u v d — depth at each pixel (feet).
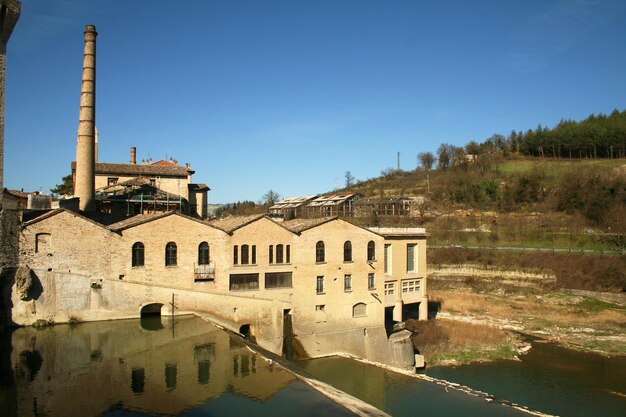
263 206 574.15
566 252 309.01
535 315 231.50
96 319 134.92
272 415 86.89
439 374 156.35
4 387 90.99
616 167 451.12
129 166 244.22
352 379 145.48
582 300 257.75
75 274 132.57
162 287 140.87
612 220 334.24
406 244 196.95
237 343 125.39
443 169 628.28
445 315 228.63
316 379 116.47
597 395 139.85
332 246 164.25
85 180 173.37
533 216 384.68
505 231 365.40
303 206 466.29
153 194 208.23
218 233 147.23
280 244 156.46
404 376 149.89
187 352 115.75
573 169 447.83
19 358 106.83
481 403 130.21
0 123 122.62
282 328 154.51
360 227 169.78
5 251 123.85
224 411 85.92
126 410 82.64
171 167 252.83
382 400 131.03
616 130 514.68
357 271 168.55
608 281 267.59
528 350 181.57
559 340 194.39
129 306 138.10
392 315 192.54
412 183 577.84
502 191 440.86
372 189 570.87
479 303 250.57
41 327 128.98
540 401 135.64
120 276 136.77
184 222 143.64
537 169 470.39
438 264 326.85
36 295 128.98
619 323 217.56
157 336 125.29
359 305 169.17
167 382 96.89
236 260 149.69
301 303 157.99
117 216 168.96
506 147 627.46
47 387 91.50
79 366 103.09
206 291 145.28
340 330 163.84
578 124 600.39
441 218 405.59
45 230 129.08
